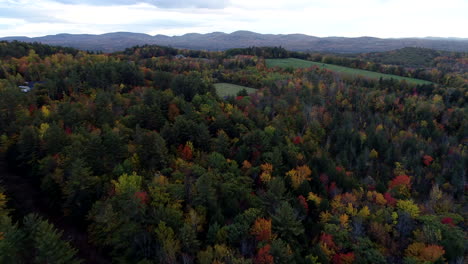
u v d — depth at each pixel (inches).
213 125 3277.6
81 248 1665.8
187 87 4367.6
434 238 1932.8
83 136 2374.5
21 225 1739.7
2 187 1886.1
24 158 2180.1
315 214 2213.3
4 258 1195.9
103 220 1545.3
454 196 2839.6
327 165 2815.0
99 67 4630.9
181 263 1509.6
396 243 1977.1
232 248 1626.5
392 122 4480.8
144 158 2317.9
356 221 2044.8
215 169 2325.3
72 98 3688.5
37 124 2583.7
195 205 1904.5
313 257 1643.7
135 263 1501.0
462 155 3457.2
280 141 3201.3
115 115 3144.7
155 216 1675.7
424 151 3560.5
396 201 2407.7
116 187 1849.2
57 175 1903.3
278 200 2137.1
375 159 3412.9
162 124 3075.8
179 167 2337.6
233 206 1998.0
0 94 2906.0
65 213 1830.7
